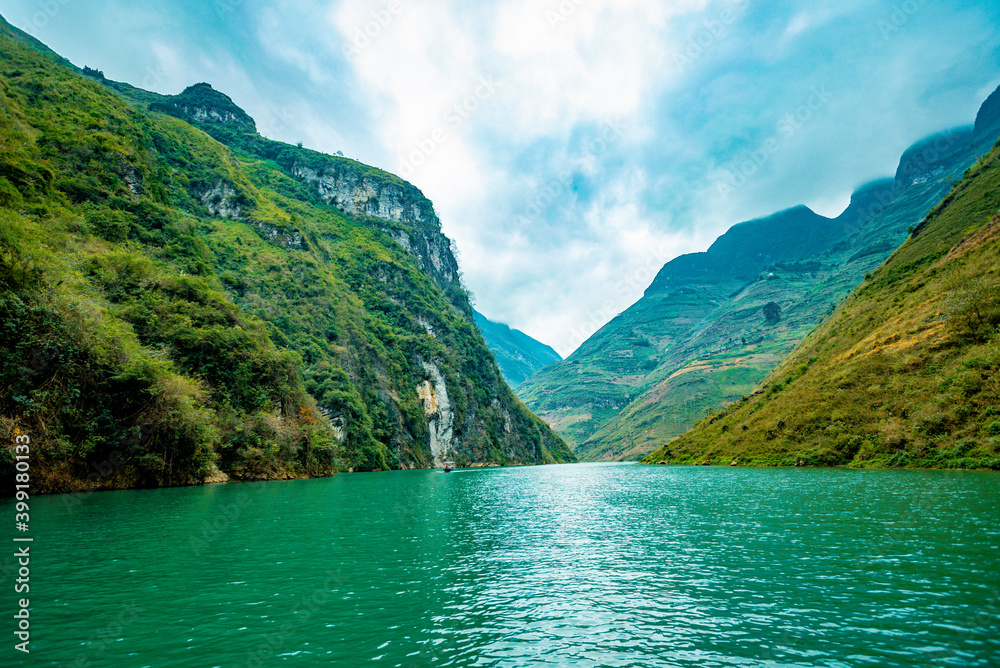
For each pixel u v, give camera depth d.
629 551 22.95
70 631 13.25
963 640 11.91
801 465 67.50
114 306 58.97
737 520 29.84
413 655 11.85
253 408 73.62
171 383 53.75
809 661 11.13
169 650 12.09
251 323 82.75
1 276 41.28
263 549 23.45
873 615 13.70
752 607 14.82
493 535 27.55
